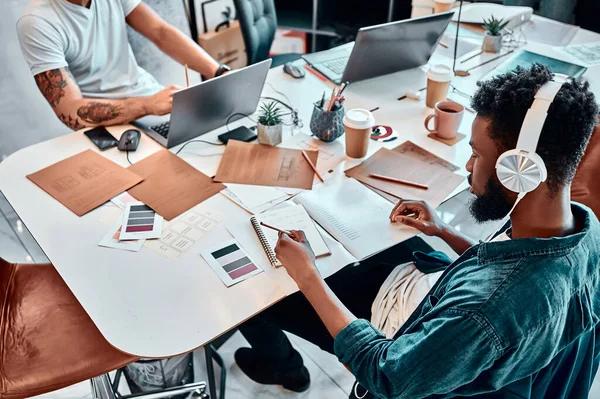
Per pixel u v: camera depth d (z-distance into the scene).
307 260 1.20
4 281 1.47
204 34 3.01
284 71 2.13
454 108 1.74
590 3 2.85
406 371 0.92
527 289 0.85
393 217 1.42
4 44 2.36
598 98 1.90
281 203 1.47
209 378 1.75
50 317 1.42
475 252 1.05
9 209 2.54
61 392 1.86
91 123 1.77
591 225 0.92
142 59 2.56
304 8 3.56
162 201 1.46
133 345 1.10
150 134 1.74
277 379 1.85
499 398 1.00
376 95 1.99
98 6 2.01
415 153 1.68
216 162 1.62
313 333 1.46
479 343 0.85
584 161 1.47
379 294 1.40
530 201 0.89
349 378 1.91
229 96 1.70
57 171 1.57
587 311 0.92
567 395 1.09
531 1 2.89
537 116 0.80
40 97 2.53
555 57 2.21
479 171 0.94
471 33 2.41
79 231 1.37
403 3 3.26
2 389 1.27
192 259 1.29
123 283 1.23
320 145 1.71
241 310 1.18
